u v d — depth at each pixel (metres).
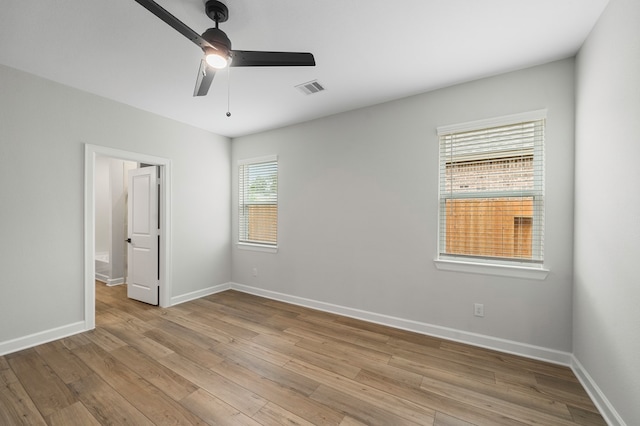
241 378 2.07
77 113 2.78
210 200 4.16
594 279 1.82
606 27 1.65
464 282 2.63
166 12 1.27
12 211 2.41
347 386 1.98
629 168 1.44
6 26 1.83
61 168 2.68
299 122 3.71
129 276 3.97
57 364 2.23
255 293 4.17
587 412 1.72
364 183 3.18
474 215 2.62
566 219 2.22
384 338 2.73
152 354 2.41
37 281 2.54
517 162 2.42
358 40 1.99
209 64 1.71
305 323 3.10
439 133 2.71
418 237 2.85
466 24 1.82
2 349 2.36
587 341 1.93
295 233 3.75
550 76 2.26
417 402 1.81
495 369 2.18
